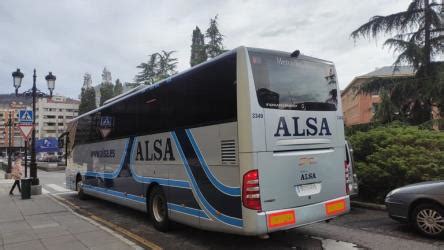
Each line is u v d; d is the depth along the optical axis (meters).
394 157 9.92
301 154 6.19
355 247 6.48
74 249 6.59
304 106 6.39
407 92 16.31
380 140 10.98
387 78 17.17
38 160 61.84
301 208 6.04
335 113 6.93
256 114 5.72
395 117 16.61
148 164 8.70
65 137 16.47
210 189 6.42
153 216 8.44
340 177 6.82
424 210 6.94
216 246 6.85
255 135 5.66
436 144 9.93
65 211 11.04
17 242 7.21
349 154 9.46
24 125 16.95
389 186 10.20
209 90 6.54
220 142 6.18
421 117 16.39
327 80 6.92
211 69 6.54
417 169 9.34
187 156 7.11
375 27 17.09
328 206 6.47
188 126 7.10
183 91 7.34
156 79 42.75
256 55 5.98
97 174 12.32
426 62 16.31
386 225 8.05
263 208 5.61
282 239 7.13
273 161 5.80
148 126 8.74
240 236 7.46
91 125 13.12
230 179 5.95
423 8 16.64
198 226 6.77
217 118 6.28
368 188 10.70
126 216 10.38
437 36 16.58
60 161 58.31
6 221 9.43
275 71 6.14
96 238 7.35
